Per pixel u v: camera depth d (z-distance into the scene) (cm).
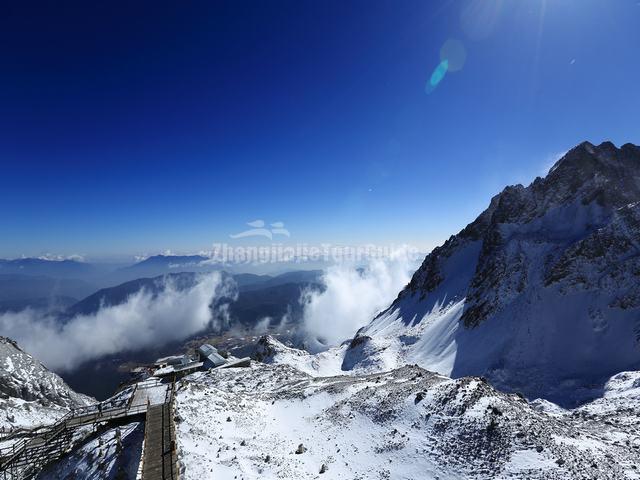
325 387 4759
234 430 3509
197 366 9062
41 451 3159
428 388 3403
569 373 6856
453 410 2909
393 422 3141
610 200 10325
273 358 12400
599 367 6731
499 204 12862
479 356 8119
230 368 8631
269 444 3309
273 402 4775
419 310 13162
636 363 6431
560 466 2147
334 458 2972
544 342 7681
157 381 4969
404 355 10038
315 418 3928
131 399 3828
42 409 8562
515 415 2731
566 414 5134
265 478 2505
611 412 4534
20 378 12356
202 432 3158
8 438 3500
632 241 8600
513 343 7869
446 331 10006
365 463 2766
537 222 11338
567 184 11475
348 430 3341
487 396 2964
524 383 6931
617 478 2053
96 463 2727
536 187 12281
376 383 4512
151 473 2208
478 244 14000
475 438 2550
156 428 2927
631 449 2658
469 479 2261
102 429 3256
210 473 2462
